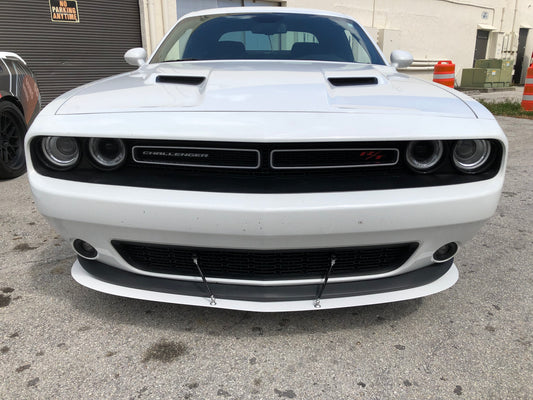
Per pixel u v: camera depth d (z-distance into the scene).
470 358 1.66
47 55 7.60
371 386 1.51
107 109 1.64
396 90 1.87
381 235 1.55
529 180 4.27
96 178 1.59
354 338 1.77
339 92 1.80
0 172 3.88
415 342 1.75
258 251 1.56
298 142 1.49
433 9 13.95
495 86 15.27
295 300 1.64
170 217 1.50
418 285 1.73
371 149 1.54
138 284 1.71
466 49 15.66
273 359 1.64
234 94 1.70
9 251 2.53
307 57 2.62
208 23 2.91
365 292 1.67
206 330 1.81
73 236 1.69
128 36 8.48
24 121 4.16
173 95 1.75
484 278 2.30
